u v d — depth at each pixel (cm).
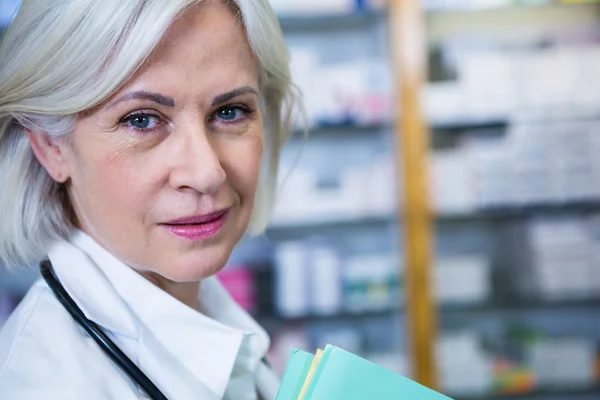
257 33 69
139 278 73
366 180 273
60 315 69
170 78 63
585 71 272
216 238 70
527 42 296
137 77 63
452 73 292
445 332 286
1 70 70
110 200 67
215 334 75
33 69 65
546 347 278
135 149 65
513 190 274
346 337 280
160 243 68
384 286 274
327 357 60
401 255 271
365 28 297
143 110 64
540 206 276
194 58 64
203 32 64
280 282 273
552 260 279
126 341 71
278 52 76
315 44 300
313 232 295
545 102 272
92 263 73
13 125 75
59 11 63
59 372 63
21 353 64
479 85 271
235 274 274
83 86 63
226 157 70
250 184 72
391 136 277
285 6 268
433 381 267
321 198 273
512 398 277
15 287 262
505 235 304
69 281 71
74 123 67
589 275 278
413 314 266
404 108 261
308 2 268
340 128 277
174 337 74
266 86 87
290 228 292
